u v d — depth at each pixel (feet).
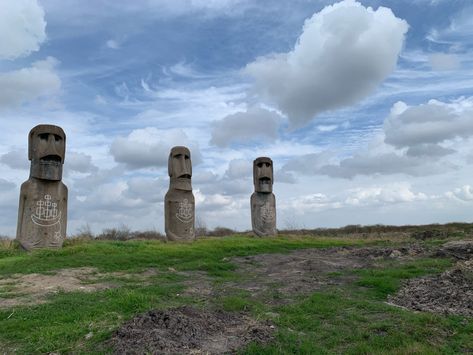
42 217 59.72
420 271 42.78
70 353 22.26
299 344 23.75
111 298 31.60
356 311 29.94
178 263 52.60
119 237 89.10
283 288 37.93
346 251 62.03
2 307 30.53
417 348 23.17
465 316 28.32
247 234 96.68
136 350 21.12
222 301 32.40
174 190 75.82
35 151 60.70
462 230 96.63
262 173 89.04
